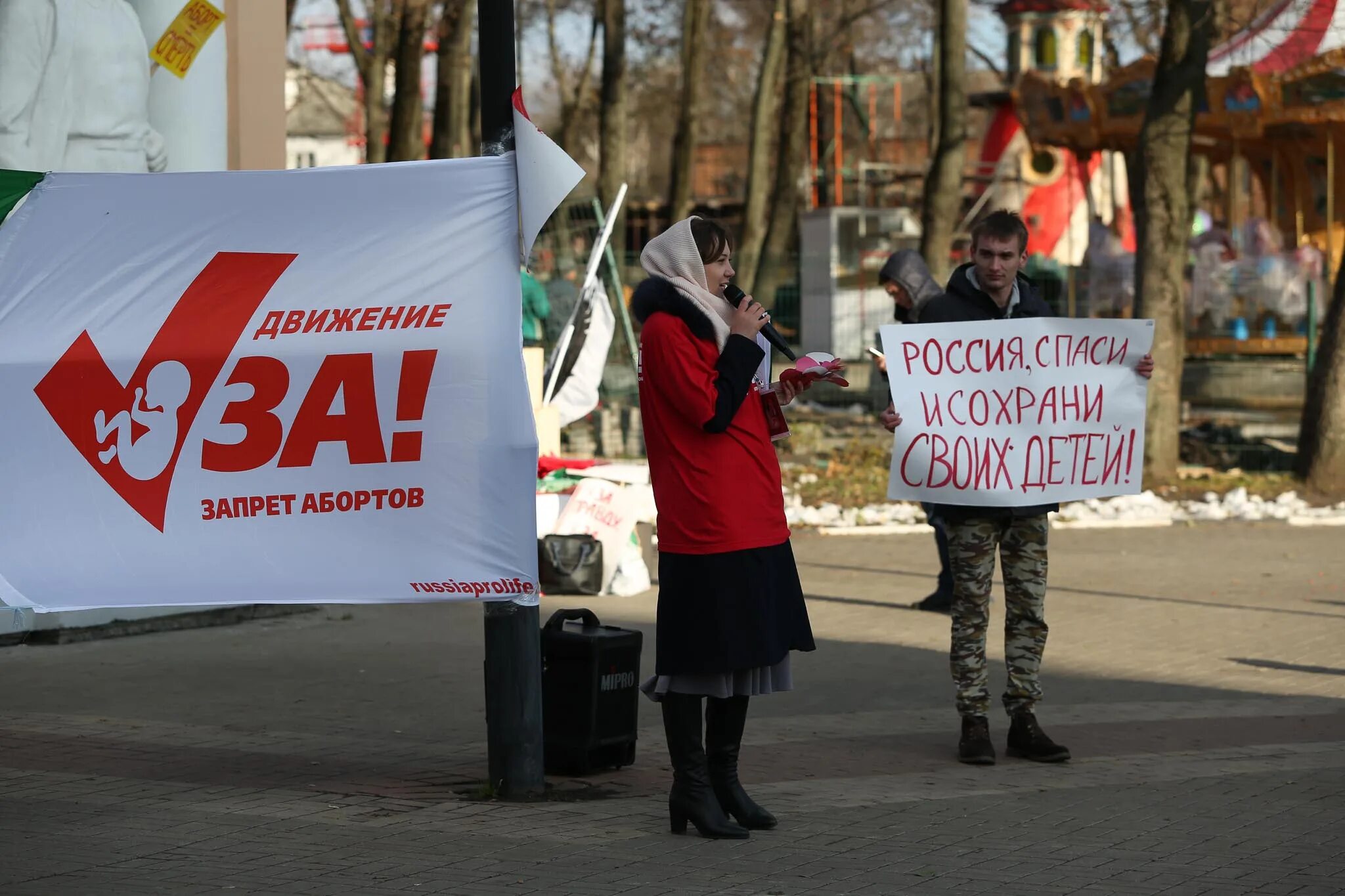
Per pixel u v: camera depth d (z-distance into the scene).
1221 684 8.52
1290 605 11.07
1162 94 18.22
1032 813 5.75
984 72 51.91
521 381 5.80
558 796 6.08
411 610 10.95
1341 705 7.98
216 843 5.32
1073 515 15.97
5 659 9.02
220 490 5.84
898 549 14.08
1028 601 6.72
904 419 6.68
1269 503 16.88
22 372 5.85
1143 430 6.85
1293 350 25.70
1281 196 29.41
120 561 5.86
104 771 6.41
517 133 5.71
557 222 21.92
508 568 5.79
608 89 27.38
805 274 33.03
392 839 5.39
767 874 4.97
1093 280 27.81
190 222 5.85
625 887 4.82
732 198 50.53
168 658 9.08
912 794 6.06
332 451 5.81
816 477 18.39
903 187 43.12
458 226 5.82
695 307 5.29
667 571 5.36
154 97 10.48
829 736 7.25
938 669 8.90
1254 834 5.43
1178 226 18.33
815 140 40.75
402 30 22.70
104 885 4.83
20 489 5.86
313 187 5.84
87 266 5.85
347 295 5.82
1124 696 8.20
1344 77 23.84
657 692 5.46
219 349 5.82
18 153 9.54
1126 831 5.49
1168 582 12.15
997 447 6.68
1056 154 37.97
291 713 7.65
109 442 5.85
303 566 5.83
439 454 5.79
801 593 5.55
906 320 9.66
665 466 5.35
